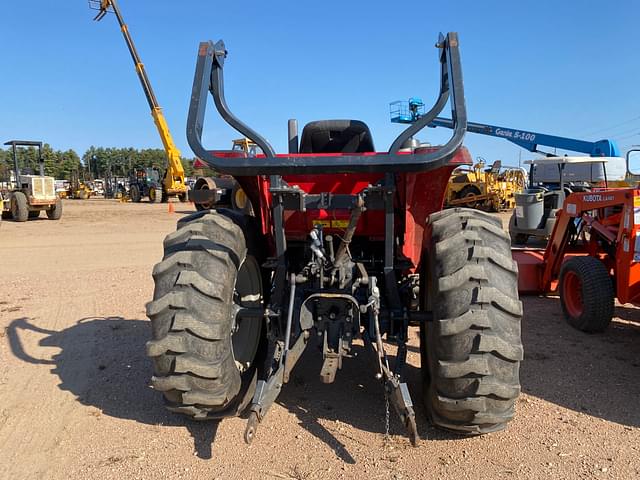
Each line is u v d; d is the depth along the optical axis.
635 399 3.63
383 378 2.84
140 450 3.02
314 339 3.84
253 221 3.70
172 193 32.62
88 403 3.65
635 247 4.63
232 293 2.97
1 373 4.21
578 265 5.19
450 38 2.75
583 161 11.33
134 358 4.52
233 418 3.37
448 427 2.91
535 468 2.79
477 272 2.67
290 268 3.88
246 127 2.76
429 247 2.99
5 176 23.91
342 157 2.59
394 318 3.18
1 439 3.19
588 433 3.15
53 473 2.82
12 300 6.63
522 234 12.25
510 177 24.41
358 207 2.72
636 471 2.76
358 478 2.71
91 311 6.08
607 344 4.79
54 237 13.77
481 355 2.61
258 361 3.67
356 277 3.24
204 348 2.78
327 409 3.48
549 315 5.78
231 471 2.80
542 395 3.69
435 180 3.32
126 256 10.42
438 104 2.72
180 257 2.87
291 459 2.89
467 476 2.72
